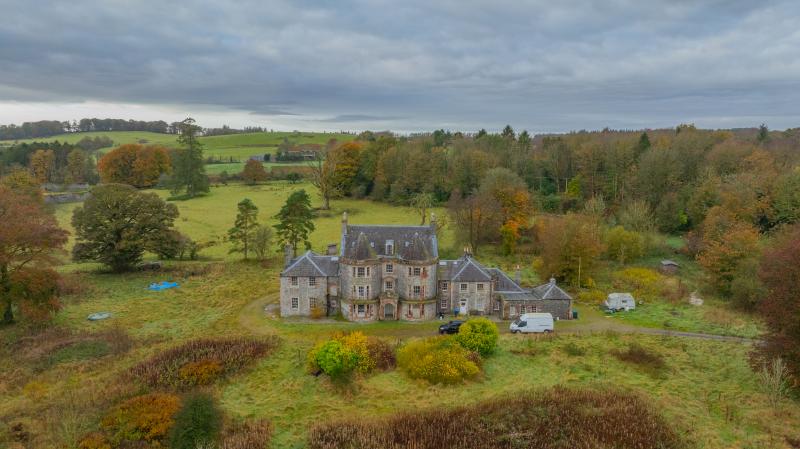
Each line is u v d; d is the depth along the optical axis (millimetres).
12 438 39531
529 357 57062
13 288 61094
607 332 64500
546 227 98375
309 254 72375
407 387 49875
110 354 55781
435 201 148750
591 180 142000
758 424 43406
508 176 117750
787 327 47844
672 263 95000
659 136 180000
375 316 69688
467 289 71812
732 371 53906
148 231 92938
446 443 40281
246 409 45406
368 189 164125
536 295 72062
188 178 163500
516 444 40281
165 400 44188
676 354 58031
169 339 61281
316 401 47062
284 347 58594
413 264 68875
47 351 55375
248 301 76750
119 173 175500
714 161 131500
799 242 51344
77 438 39469
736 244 79562
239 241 105625
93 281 85875
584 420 43438
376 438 40562
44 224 67125
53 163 192750
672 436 41156
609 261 100312
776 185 105625
